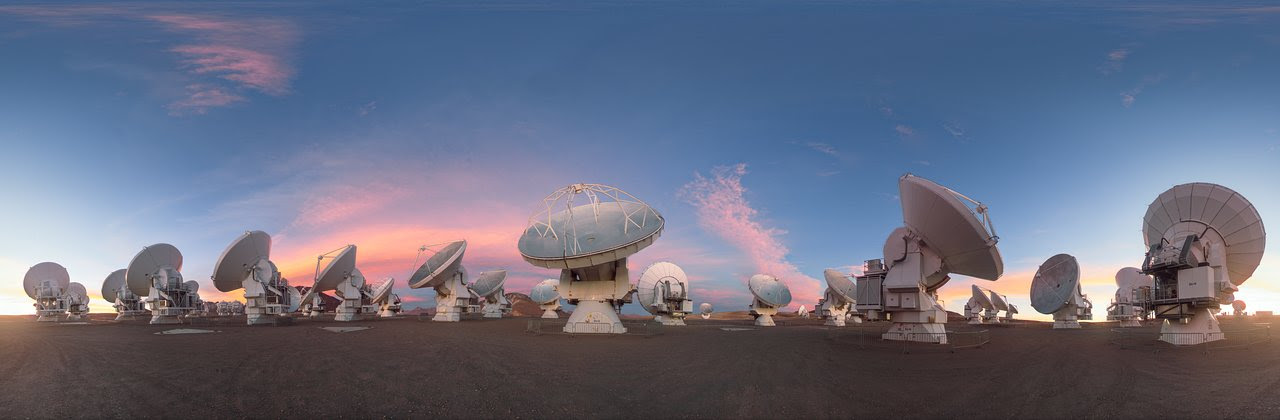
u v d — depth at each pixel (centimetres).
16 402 1811
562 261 4359
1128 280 7800
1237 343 3681
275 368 2489
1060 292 6253
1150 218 4156
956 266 3919
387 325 5959
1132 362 2786
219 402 1819
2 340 3900
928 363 2764
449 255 6919
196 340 3878
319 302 9500
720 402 1834
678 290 7094
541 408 1742
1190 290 3700
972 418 1661
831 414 1698
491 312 8812
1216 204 3775
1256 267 3712
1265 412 1705
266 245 6366
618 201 4416
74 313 7881
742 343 3753
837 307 7188
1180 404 1817
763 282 7200
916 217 3894
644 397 1897
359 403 1805
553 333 4569
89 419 1605
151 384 2109
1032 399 1903
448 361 2714
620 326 4603
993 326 7150
